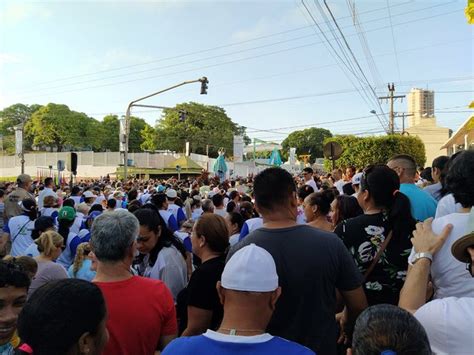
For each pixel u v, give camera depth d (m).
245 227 5.43
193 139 78.69
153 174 43.69
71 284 1.62
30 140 84.31
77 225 7.72
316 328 2.33
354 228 3.00
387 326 1.41
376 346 1.38
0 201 10.34
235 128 88.88
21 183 10.48
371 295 2.90
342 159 34.38
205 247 3.36
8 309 2.32
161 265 3.91
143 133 86.25
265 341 1.68
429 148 54.34
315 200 4.54
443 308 1.73
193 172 41.69
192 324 3.12
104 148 88.56
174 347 1.73
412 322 1.44
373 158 33.59
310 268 2.34
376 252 2.90
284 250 2.39
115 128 90.31
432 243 2.24
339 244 2.46
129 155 53.03
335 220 4.74
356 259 2.95
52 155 54.06
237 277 1.74
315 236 2.44
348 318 2.77
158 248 4.05
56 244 4.38
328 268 2.37
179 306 3.70
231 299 1.77
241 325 1.73
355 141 34.38
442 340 1.68
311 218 4.59
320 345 2.33
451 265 2.18
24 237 7.25
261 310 1.75
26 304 1.56
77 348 1.52
